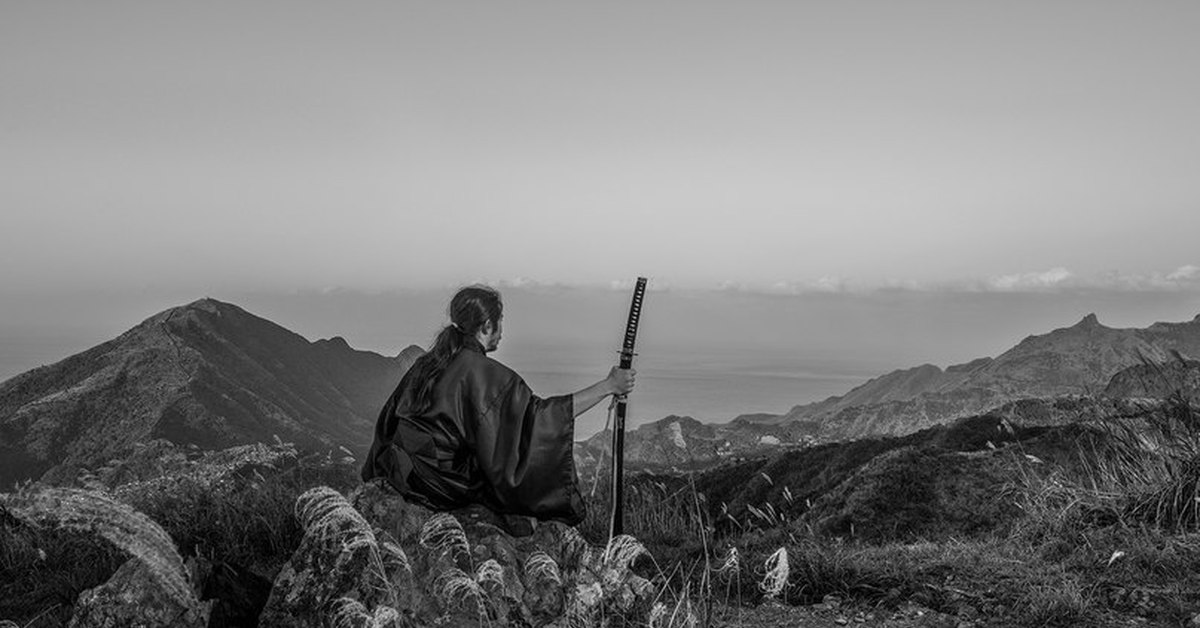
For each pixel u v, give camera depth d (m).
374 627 3.67
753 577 5.81
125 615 4.15
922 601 5.52
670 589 5.32
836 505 11.08
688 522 7.84
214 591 4.55
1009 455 10.88
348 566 4.12
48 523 3.98
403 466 4.64
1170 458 7.21
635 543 4.76
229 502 6.60
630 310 5.12
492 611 4.30
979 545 7.04
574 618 4.50
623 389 5.00
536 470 4.61
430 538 4.45
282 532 6.28
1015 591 5.61
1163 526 6.64
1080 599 5.30
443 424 4.62
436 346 4.83
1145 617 5.16
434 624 4.19
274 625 4.16
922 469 10.92
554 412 4.70
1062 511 7.04
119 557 5.72
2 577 5.62
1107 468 7.74
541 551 4.62
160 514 6.44
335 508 3.89
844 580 5.80
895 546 7.38
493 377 4.66
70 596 5.35
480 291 4.86
